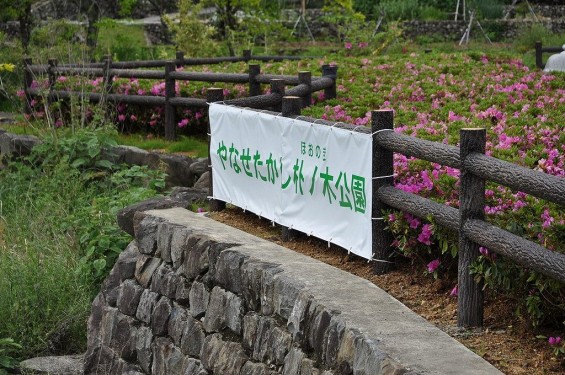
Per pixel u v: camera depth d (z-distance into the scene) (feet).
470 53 49.16
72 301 31.30
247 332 21.67
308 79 35.83
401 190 20.34
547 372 15.81
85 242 33.04
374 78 40.78
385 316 17.89
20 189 41.27
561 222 17.44
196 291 24.12
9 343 28.94
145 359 26.21
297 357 19.21
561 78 38.63
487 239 16.92
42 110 49.06
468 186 17.60
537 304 16.69
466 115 30.99
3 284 31.35
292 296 19.84
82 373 28.58
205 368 23.32
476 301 17.80
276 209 25.17
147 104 42.45
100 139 40.68
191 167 37.29
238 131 26.91
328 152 22.50
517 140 25.05
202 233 24.59
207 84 42.65
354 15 71.41
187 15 66.39
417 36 88.43
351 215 21.94
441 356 15.80
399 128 27.91
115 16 95.45
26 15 68.69
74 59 51.29
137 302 26.99
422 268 20.79
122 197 34.50
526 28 83.71
